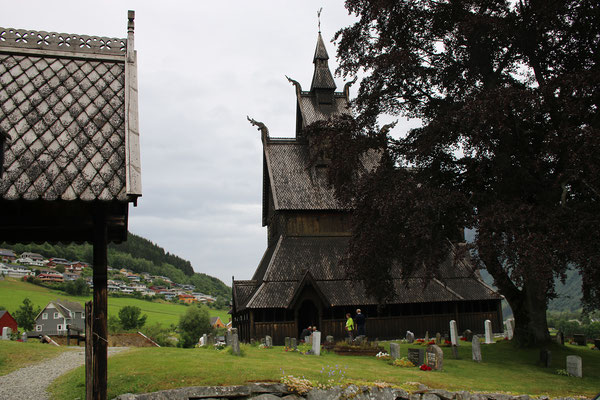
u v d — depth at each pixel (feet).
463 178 92.63
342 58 99.04
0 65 35.83
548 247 64.08
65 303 393.50
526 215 68.33
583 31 79.97
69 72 36.50
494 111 70.64
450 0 86.12
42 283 578.66
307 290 127.24
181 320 295.89
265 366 54.80
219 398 43.91
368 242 82.23
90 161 29.43
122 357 58.18
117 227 33.14
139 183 27.91
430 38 94.38
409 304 136.67
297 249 141.08
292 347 89.25
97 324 29.91
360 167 96.27
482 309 143.13
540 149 82.02
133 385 44.52
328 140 93.25
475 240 69.36
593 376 72.54
